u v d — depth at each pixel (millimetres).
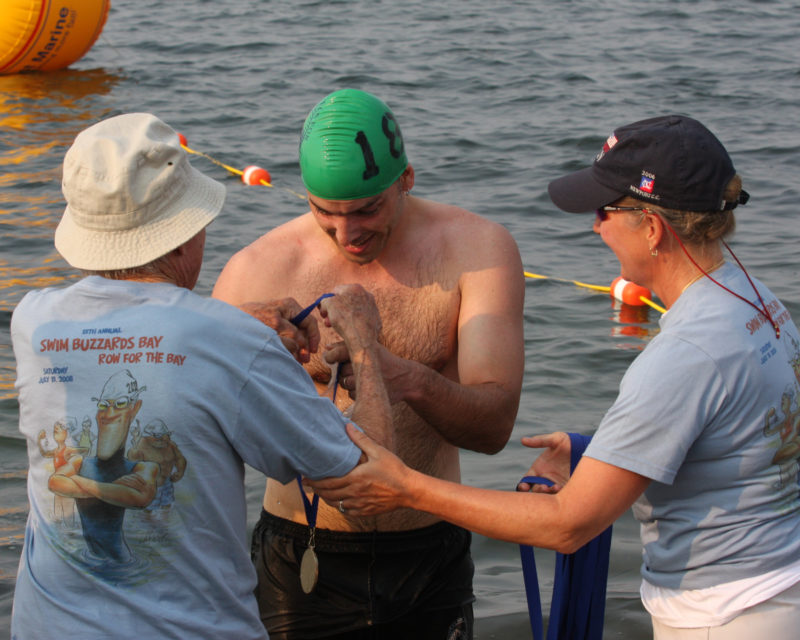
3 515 3930
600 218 2197
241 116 10875
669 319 2109
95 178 1940
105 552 1918
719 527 2102
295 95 11789
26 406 1984
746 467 2061
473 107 11180
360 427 2275
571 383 5129
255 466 2021
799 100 11289
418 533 2697
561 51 14133
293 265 2781
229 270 2820
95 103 11539
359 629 2725
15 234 7211
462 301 2705
